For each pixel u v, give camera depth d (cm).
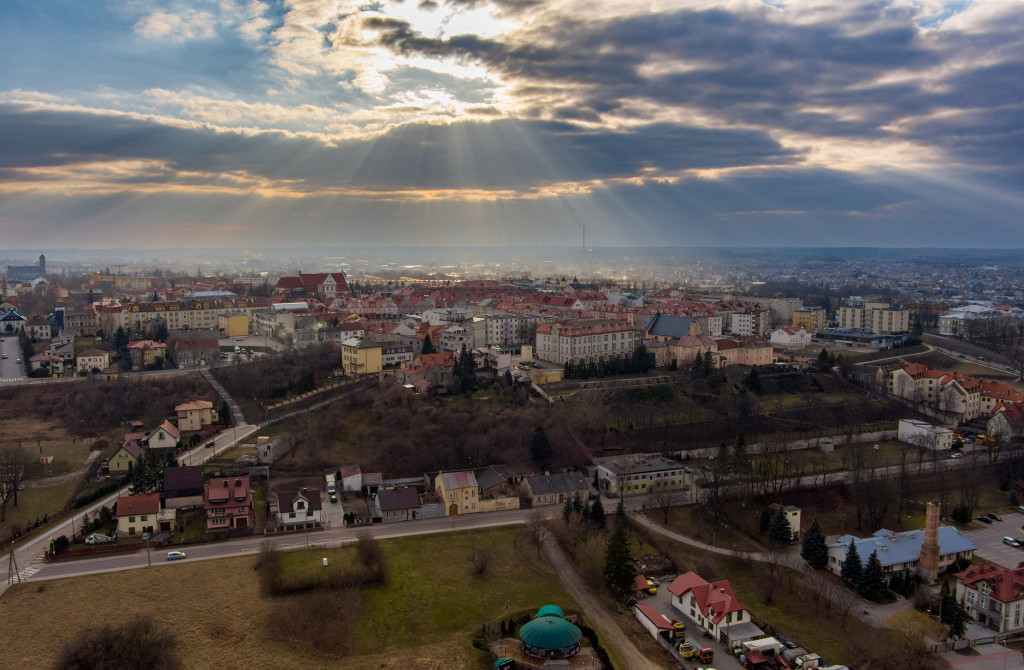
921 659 15925
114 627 14888
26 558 19075
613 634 17038
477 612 17662
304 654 15738
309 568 18625
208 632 16100
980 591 17838
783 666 15662
